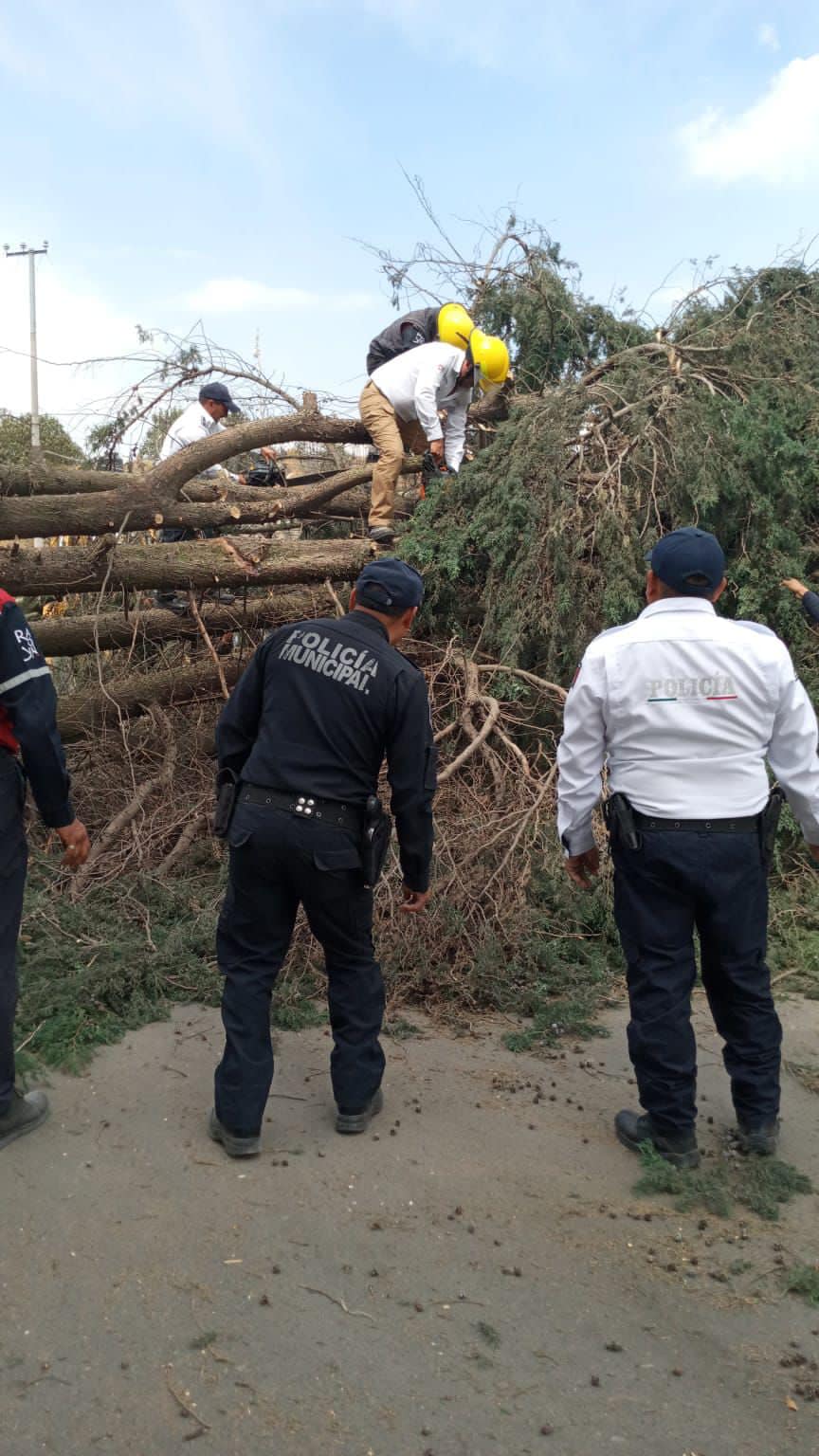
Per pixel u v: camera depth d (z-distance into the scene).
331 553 5.94
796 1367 2.12
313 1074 3.38
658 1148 2.90
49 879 4.65
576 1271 2.42
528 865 4.39
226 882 4.69
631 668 2.85
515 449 5.53
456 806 4.79
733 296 6.55
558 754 3.02
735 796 2.82
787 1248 2.52
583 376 6.52
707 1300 2.33
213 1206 2.62
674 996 2.87
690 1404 2.02
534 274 6.95
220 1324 2.20
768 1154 2.94
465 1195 2.71
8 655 2.69
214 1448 1.89
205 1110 3.10
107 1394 2.00
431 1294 2.32
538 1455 1.89
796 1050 3.62
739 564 5.26
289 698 2.91
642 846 2.84
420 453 6.68
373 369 6.52
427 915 4.05
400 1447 1.90
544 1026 3.76
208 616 5.94
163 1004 3.75
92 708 5.75
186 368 7.07
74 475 6.34
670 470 5.35
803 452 5.25
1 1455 1.85
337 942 3.01
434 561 5.60
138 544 6.03
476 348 6.16
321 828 2.84
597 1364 2.12
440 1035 3.70
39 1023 3.52
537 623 5.38
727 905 2.83
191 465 5.80
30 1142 2.89
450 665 5.48
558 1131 3.06
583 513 5.51
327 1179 2.76
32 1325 2.18
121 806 5.39
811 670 5.16
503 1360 2.12
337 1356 2.12
